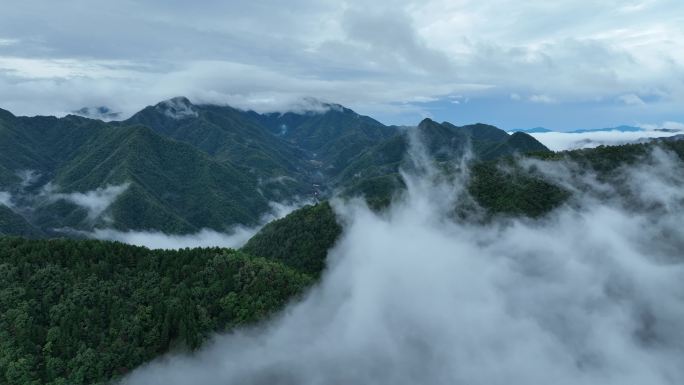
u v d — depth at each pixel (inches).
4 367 4862.2
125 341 5393.7
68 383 4901.6
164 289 6028.5
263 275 6875.0
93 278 5856.3
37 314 5403.5
